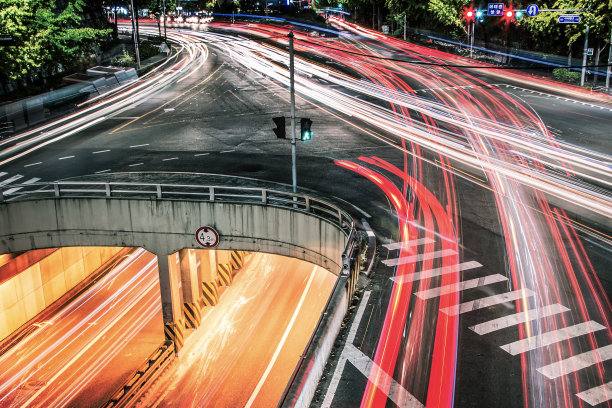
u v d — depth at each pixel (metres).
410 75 61.22
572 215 24.33
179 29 105.94
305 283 33.03
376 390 12.91
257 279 34.00
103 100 50.16
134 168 31.53
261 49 79.06
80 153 34.78
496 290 17.62
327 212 22.23
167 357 26.52
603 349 14.39
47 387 25.06
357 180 28.92
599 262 19.66
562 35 62.69
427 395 12.72
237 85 55.69
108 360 26.92
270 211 23.67
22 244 25.50
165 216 24.77
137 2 76.44
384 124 41.16
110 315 30.69
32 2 41.38
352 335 15.19
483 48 77.44
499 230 22.59
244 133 38.56
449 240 21.62
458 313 16.27
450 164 31.88
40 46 43.06
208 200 24.20
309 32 96.38
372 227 22.92
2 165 32.78
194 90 53.75
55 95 48.41
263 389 24.77
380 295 17.39
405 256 20.20
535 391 12.82
